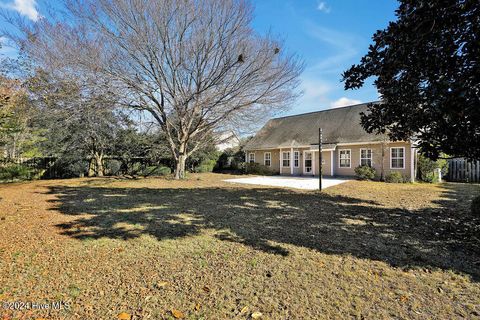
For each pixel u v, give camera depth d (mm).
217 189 10594
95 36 11422
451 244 3996
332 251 3678
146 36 11602
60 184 12062
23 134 15312
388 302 2438
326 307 2344
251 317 2193
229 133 16828
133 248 3727
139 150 17703
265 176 18125
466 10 3119
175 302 2396
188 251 3635
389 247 3855
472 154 3805
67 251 3570
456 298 2520
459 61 3348
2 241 3912
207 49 12359
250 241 4074
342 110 19391
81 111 12148
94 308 2279
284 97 13133
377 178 15109
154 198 8156
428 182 13414
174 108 13109
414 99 3936
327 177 16703
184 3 11477
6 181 13430
